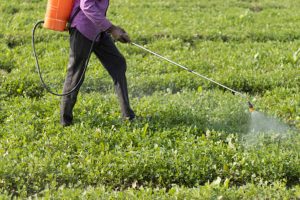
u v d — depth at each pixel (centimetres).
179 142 816
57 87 1050
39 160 752
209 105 960
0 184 714
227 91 1054
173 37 1396
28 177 727
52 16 812
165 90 1059
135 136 827
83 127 851
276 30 1465
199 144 808
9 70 1173
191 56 1245
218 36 1412
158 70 1148
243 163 763
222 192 687
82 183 731
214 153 785
